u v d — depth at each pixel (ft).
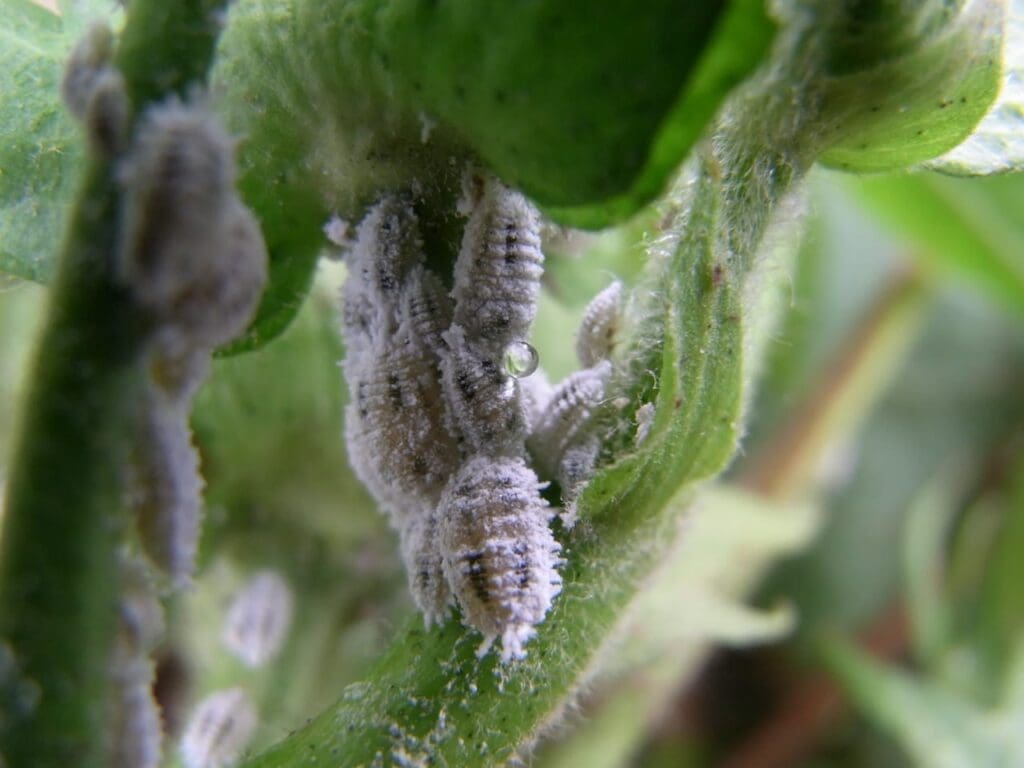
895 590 0.19
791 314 0.16
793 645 0.18
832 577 0.19
